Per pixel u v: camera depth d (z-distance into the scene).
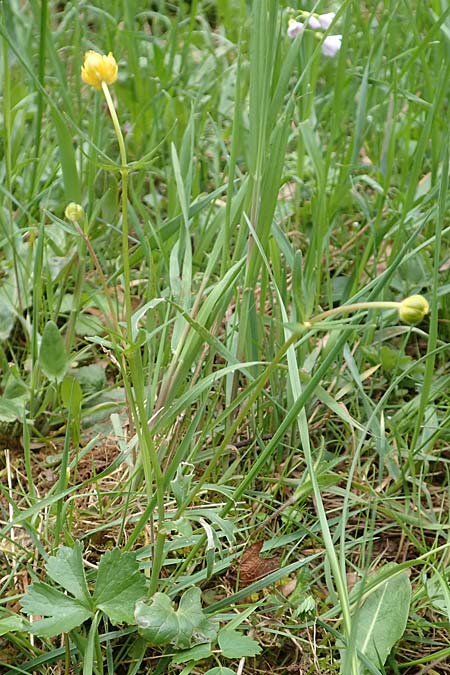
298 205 1.26
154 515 0.94
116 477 1.00
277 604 0.90
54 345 1.01
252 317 1.03
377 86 1.37
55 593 0.83
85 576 0.85
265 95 0.96
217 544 0.88
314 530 0.95
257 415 1.04
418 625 0.89
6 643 0.88
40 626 0.81
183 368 0.94
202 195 1.14
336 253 1.24
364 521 0.98
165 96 1.40
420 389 1.08
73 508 0.93
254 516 0.96
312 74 1.23
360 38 1.61
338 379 1.05
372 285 0.95
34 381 1.04
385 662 0.87
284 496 0.99
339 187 1.17
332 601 0.90
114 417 0.98
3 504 0.98
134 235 1.26
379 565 0.95
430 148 1.35
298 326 0.77
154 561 0.84
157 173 1.32
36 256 1.04
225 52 1.55
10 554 0.91
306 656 0.89
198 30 1.75
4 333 1.09
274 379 1.04
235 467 0.97
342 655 0.87
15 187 1.29
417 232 0.98
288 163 1.39
